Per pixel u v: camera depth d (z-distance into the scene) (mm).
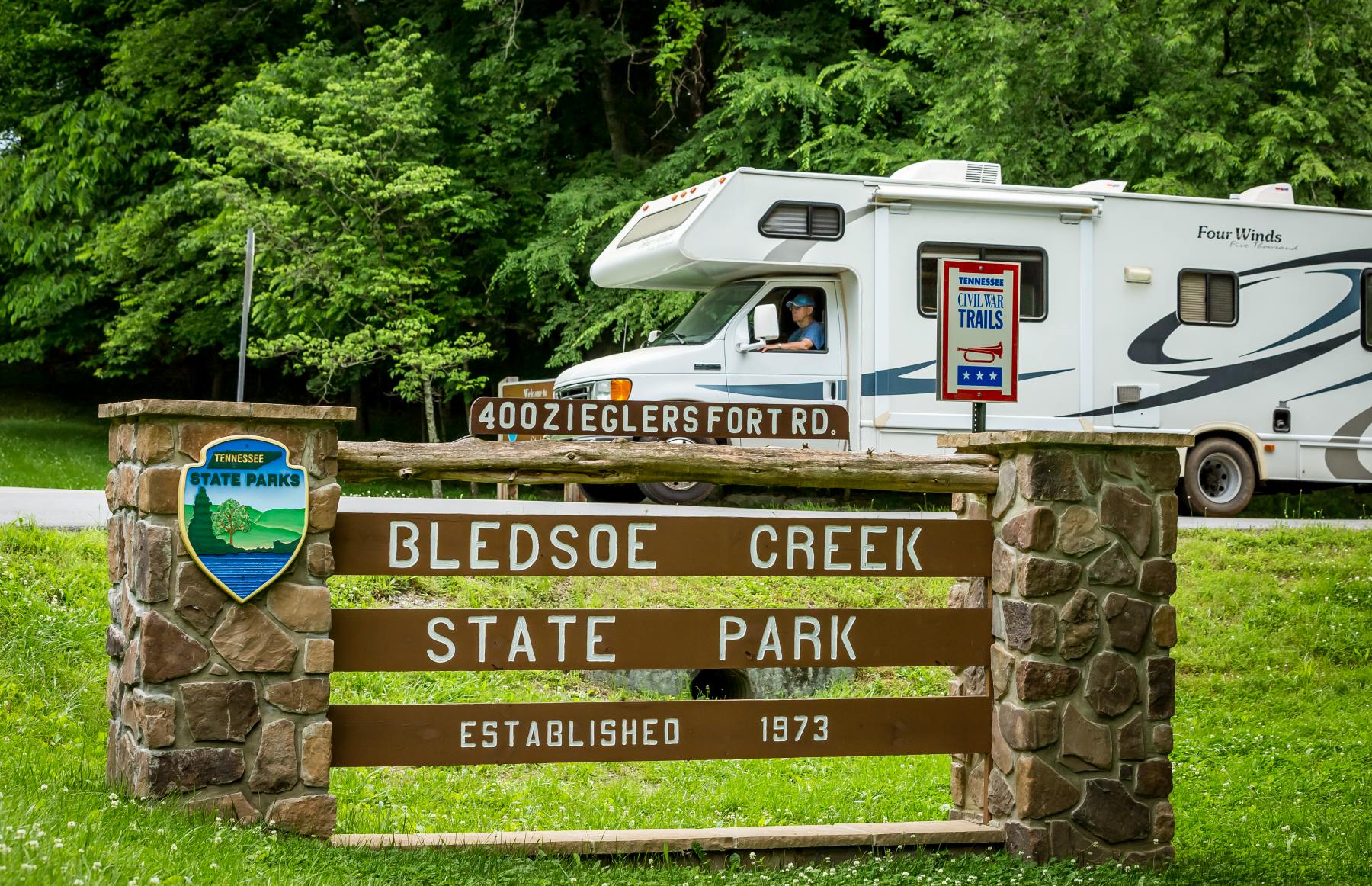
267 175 19672
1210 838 6445
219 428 4859
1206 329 13586
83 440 23188
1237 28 12945
